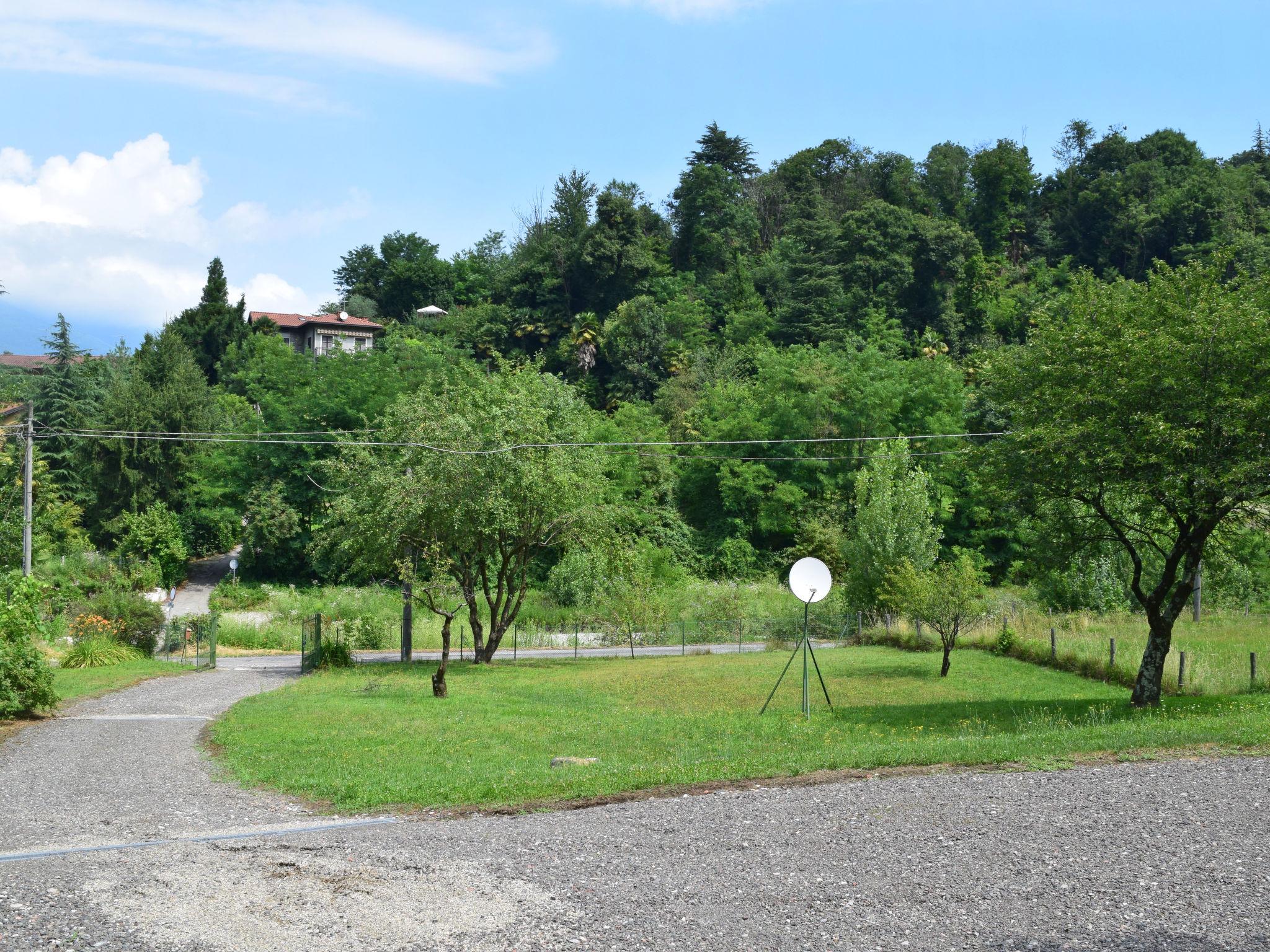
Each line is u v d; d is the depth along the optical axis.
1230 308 17.70
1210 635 31.94
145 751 14.67
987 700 22.55
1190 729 13.28
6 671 18.02
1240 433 16.78
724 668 30.81
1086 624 35.03
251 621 44.25
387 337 100.62
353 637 39.28
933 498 64.62
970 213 132.50
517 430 31.30
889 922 6.46
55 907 6.73
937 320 100.12
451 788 11.29
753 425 71.31
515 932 6.34
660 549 63.47
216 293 112.50
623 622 43.09
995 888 7.05
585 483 33.03
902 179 132.50
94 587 49.06
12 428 33.59
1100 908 6.64
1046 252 126.81
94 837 9.02
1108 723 17.38
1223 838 8.12
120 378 75.81
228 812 10.34
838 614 44.19
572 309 107.56
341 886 7.26
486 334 105.81
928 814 9.12
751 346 91.62
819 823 8.89
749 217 123.06
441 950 6.06
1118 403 17.78
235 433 64.44
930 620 28.50
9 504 34.56
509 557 32.53
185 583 59.06
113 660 29.12
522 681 27.14
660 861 7.83
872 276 98.75
